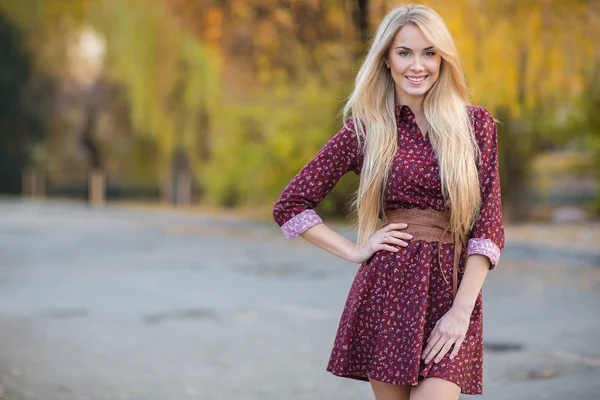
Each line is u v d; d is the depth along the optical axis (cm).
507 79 1764
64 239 2475
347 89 2450
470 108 442
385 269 430
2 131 5650
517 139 2366
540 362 823
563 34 1812
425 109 435
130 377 820
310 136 2767
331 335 1013
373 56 440
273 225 2709
